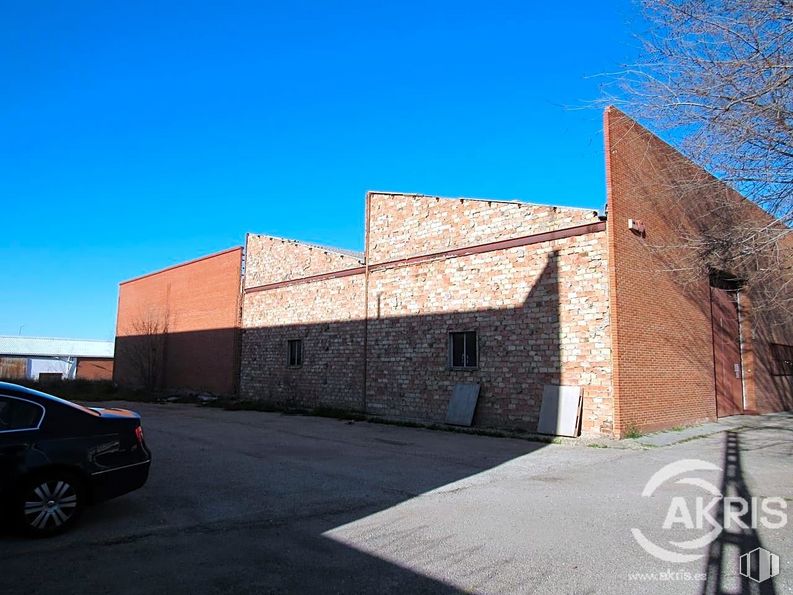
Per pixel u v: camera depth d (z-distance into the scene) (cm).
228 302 2852
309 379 2298
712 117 953
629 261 1430
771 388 2192
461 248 1761
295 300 2433
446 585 473
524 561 529
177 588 462
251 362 2659
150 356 3481
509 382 1585
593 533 614
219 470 956
